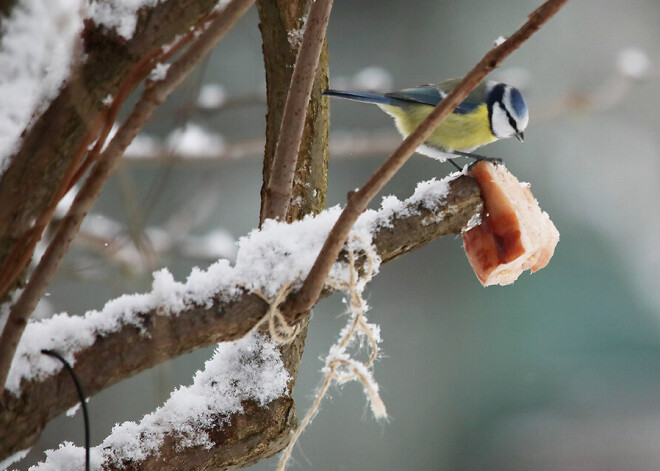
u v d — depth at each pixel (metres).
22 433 3.92
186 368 6.02
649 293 9.34
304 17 4.03
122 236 3.94
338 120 8.04
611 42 9.48
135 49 3.90
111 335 3.94
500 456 8.17
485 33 8.81
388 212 3.99
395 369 8.38
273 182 4.00
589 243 9.59
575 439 8.45
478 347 8.72
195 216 5.03
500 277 4.04
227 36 7.57
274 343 3.99
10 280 3.90
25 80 3.91
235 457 3.98
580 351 9.19
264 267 3.96
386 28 8.73
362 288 3.97
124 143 3.90
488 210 4.01
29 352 3.93
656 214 9.59
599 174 9.52
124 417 4.94
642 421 8.66
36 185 3.90
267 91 4.04
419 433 8.07
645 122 9.55
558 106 6.48
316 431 7.47
